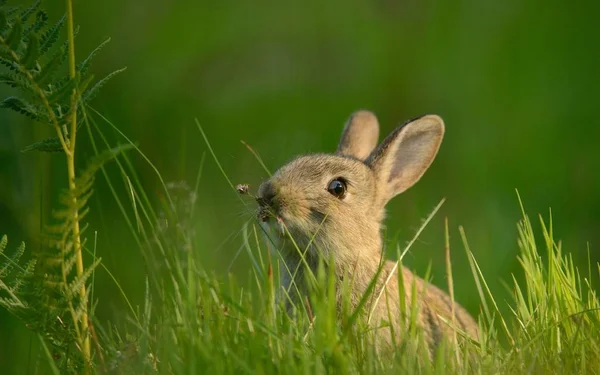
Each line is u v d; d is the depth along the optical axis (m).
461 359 8.44
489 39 19.81
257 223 10.09
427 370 7.52
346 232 10.09
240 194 10.07
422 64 19.50
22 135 12.83
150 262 8.80
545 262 13.02
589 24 19.69
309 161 10.44
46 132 12.40
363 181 10.60
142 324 8.43
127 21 18.70
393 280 9.98
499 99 18.38
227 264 11.95
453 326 8.72
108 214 13.30
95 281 11.45
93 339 8.20
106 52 17.62
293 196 9.81
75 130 8.22
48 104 7.99
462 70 19.23
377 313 9.45
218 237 12.23
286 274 10.00
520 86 18.62
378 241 10.48
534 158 16.34
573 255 13.78
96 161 7.74
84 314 8.17
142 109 16.33
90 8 18.27
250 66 18.77
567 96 18.23
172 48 18.59
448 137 17.58
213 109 17.33
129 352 7.72
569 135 17.11
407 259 13.16
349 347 7.75
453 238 14.12
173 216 8.99
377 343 8.51
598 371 7.94
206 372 7.14
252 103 17.59
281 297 9.23
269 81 18.58
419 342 7.89
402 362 7.47
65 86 7.99
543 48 19.44
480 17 20.39
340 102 18.17
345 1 20.75
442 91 18.78
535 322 8.53
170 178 14.61
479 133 17.45
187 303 7.91
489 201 15.10
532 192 15.48
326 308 8.03
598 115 17.42
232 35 19.41
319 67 19.23
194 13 19.33
